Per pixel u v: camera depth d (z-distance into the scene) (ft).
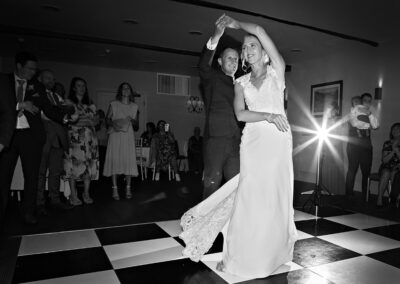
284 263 6.76
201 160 24.80
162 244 8.08
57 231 9.15
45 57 24.34
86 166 12.66
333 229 9.54
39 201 11.44
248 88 6.40
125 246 7.93
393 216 11.61
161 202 13.50
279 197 6.15
